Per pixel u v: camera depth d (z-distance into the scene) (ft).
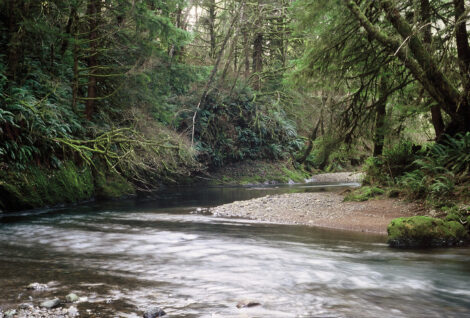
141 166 50.08
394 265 17.56
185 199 53.88
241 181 88.33
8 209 35.50
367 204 35.81
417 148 43.78
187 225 29.66
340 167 120.88
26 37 40.19
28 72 41.37
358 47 40.70
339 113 47.16
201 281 14.66
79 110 48.19
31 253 19.43
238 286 14.08
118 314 10.93
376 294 13.42
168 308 11.55
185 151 58.54
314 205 38.96
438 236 22.22
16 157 37.68
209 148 87.35
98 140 43.45
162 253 19.69
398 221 22.91
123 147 46.42
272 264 17.54
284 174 95.91
